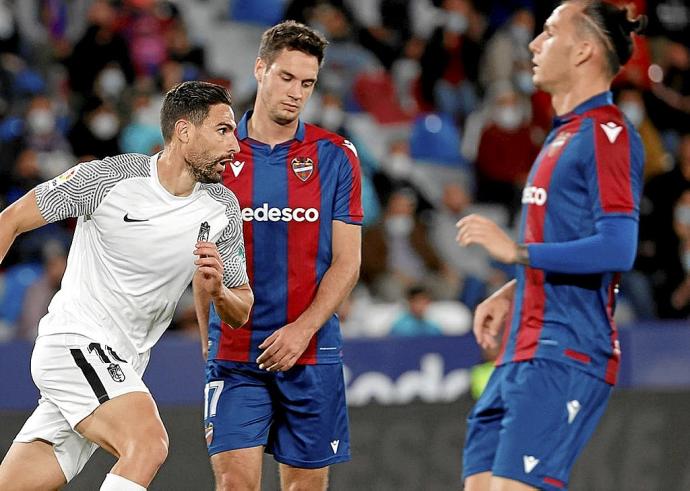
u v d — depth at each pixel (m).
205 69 41.94
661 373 28.97
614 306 15.52
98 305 15.23
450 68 44.56
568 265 14.67
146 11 41.25
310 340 16.72
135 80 39.62
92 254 15.25
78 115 37.19
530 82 44.34
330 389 16.97
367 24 47.66
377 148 42.97
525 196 15.78
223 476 16.39
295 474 17.16
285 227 16.52
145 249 15.05
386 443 24.19
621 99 41.28
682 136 42.31
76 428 15.01
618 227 14.69
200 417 23.61
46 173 35.88
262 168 16.50
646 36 44.31
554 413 14.87
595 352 15.07
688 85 43.78
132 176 15.01
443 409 24.52
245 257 16.34
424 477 24.25
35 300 30.62
